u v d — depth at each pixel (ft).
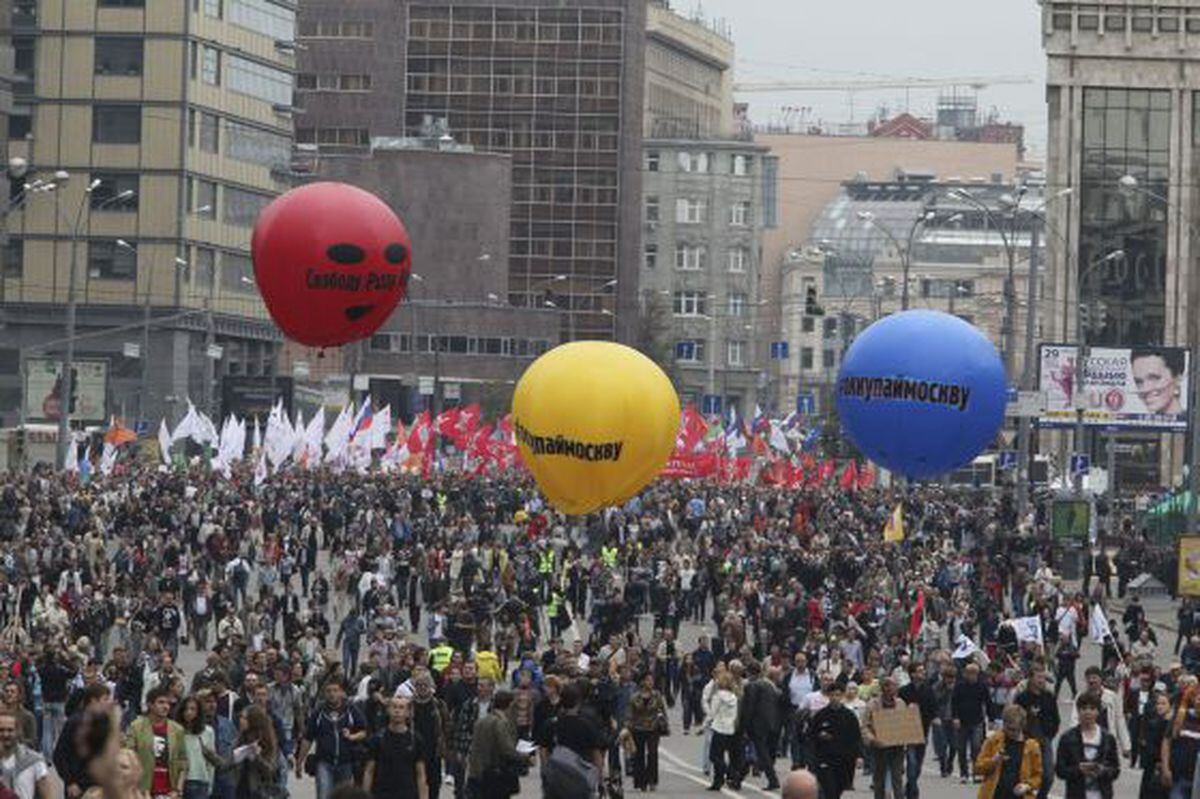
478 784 174.29
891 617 322.34
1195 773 180.96
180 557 383.65
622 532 472.85
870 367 228.02
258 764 173.58
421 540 434.71
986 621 361.51
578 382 203.72
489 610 323.98
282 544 426.51
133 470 578.25
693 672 290.35
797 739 221.46
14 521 451.53
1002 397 228.43
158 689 165.68
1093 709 183.93
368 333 207.62
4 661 229.86
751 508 555.28
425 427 595.47
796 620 333.42
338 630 364.17
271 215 204.03
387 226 203.21
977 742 239.91
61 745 135.95
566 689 160.45
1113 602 469.57
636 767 230.48
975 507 599.57
